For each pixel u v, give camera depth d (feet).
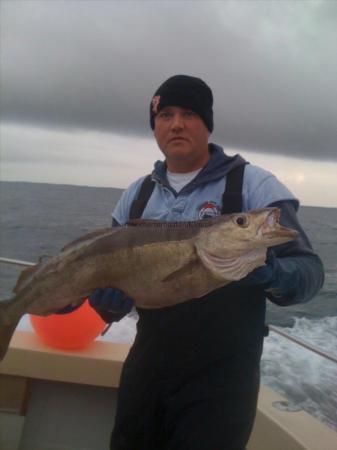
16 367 9.23
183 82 6.93
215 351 6.11
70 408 9.55
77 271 6.43
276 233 5.58
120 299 6.22
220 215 6.39
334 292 34.99
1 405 9.20
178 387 6.25
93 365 9.21
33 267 6.88
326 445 7.15
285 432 7.55
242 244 5.67
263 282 5.58
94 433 9.49
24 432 9.40
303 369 17.07
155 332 6.52
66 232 72.08
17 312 6.75
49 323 9.07
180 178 7.22
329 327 25.90
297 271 5.78
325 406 14.21
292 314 28.71
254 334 6.18
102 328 9.82
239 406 5.93
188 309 6.27
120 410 6.88
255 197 6.49
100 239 6.46
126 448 6.72
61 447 9.44
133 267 6.20
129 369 6.86
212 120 7.36
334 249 62.59
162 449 6.51
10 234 67.92
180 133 6.86
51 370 9.21
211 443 5.87
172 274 6.03
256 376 6.12
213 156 6.96
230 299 6.16
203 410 6.00
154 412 6.47
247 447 8.17
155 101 7.27
